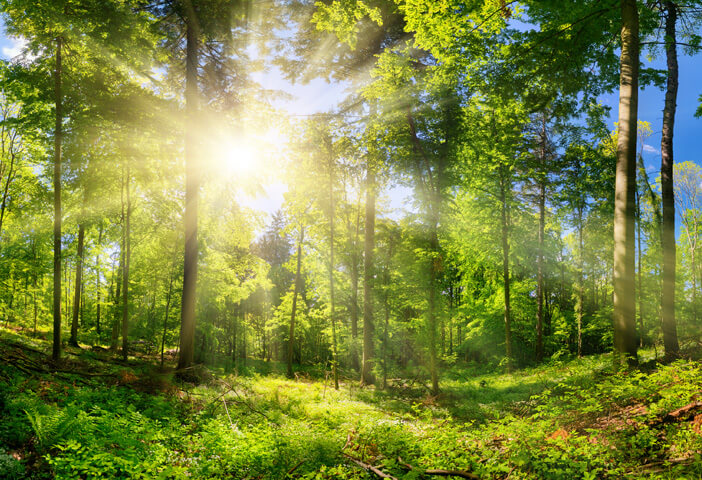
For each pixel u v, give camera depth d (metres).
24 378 8.59
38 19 12.33
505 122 20.55
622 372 8.02
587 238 26.81
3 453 4.86
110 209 19.36
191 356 14.69
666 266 11.10
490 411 10.75
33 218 24.33
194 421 8.62
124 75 15.50
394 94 16.58
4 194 23.39
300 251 24.53
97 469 4.64
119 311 20.52
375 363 20.03
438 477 5.27
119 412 7.57
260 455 6.39
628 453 4.83
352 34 10.75
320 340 37.22
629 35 9.09
